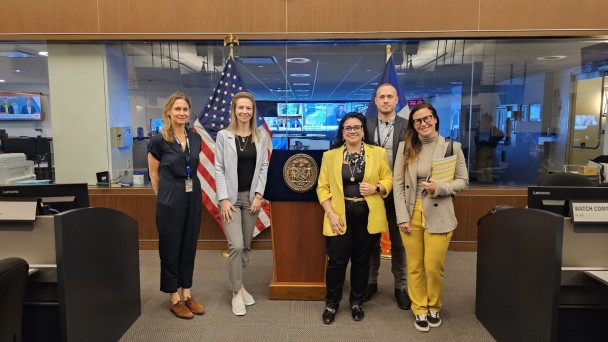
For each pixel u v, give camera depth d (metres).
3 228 2.25
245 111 2.89
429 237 2.62
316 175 3.03
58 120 4.59
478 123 4.55
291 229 3.18
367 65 4.62
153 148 2.77
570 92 4.48
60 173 4.63
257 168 2.99
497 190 4.36
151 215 4.49
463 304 3.15
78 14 4.26
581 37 4.20
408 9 4.18
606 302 2.23
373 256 3.19
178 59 4.57
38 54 4.57
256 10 4.23
